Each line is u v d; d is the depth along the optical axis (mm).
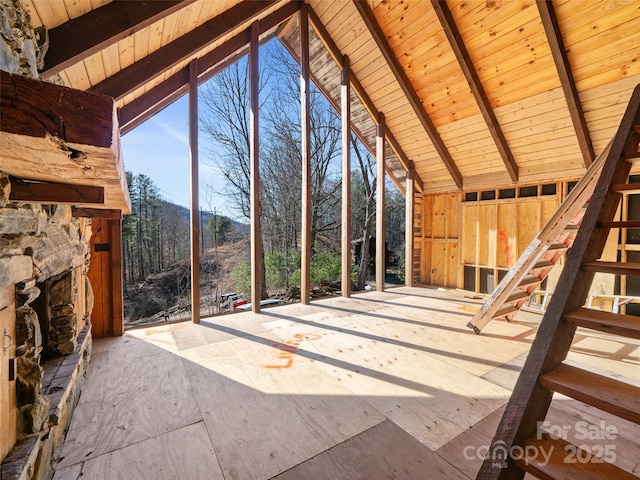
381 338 3295
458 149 5395
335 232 14031
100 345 3045
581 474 889
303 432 1758
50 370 1882
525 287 3846
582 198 3016
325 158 12445
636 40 2996
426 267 6805
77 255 2326
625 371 2514
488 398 2131
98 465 1489
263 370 2529
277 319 4000
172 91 3689
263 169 12281
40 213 1476
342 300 5113
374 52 4719
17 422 1197
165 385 2268
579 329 3561
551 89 3783
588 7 2990
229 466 1502
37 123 692
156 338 3264
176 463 1515
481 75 4109
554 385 1035
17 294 1255
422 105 4988
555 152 4434
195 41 3080
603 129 3744
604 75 3350
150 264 15273
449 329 3611
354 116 6055
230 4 3213
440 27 3914
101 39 1863
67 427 1742
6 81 667
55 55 1752
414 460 1554
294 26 5191
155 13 2006
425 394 2176
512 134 4578
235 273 11711
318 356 2816
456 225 6199
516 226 5203
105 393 2143
